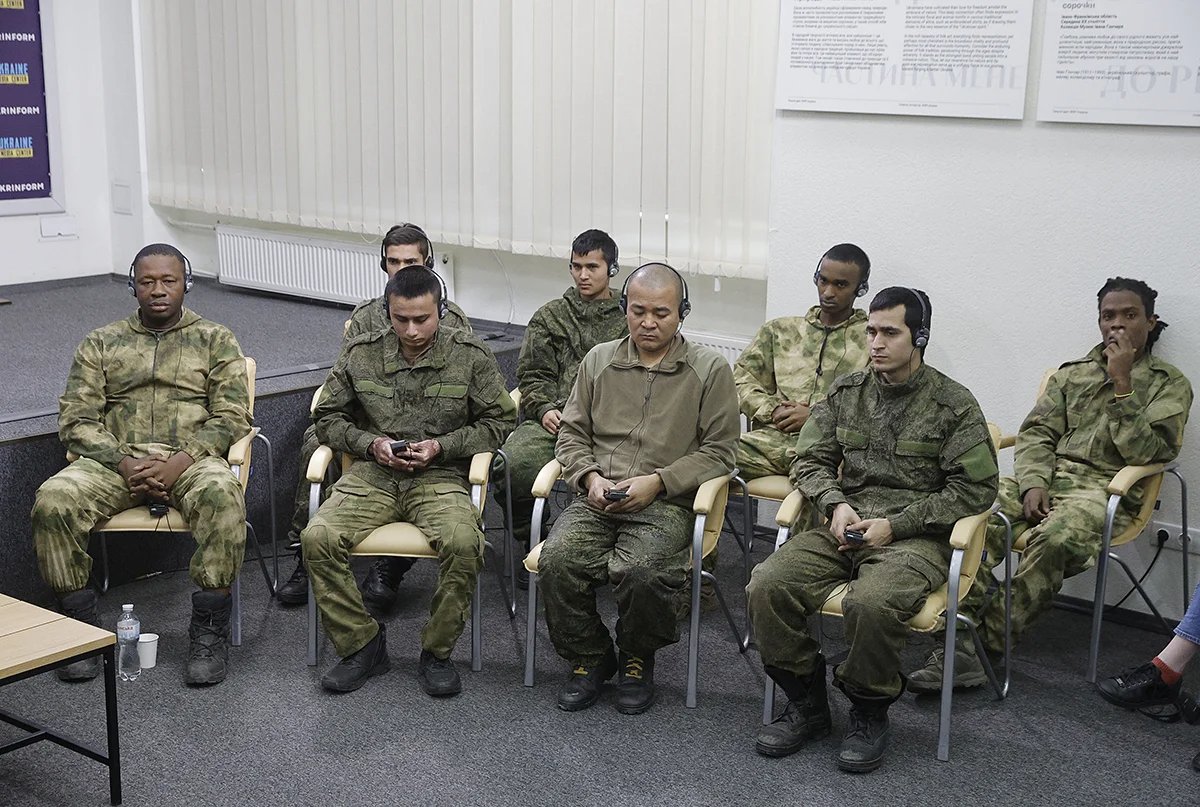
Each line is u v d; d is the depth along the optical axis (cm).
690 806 269
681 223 479
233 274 666
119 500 346
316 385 446
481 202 543
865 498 308
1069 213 370
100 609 380
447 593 319
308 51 600
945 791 277
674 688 329
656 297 318
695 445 329
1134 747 299
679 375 328
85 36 691
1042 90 365
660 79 472
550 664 344
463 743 296
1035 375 384
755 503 454
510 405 354
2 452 364
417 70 556
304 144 612
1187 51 342
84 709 311
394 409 347
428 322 340
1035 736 304
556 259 544
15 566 372
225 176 654
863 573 291
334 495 338
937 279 397
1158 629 376
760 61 447
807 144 413
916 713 316
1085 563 332
